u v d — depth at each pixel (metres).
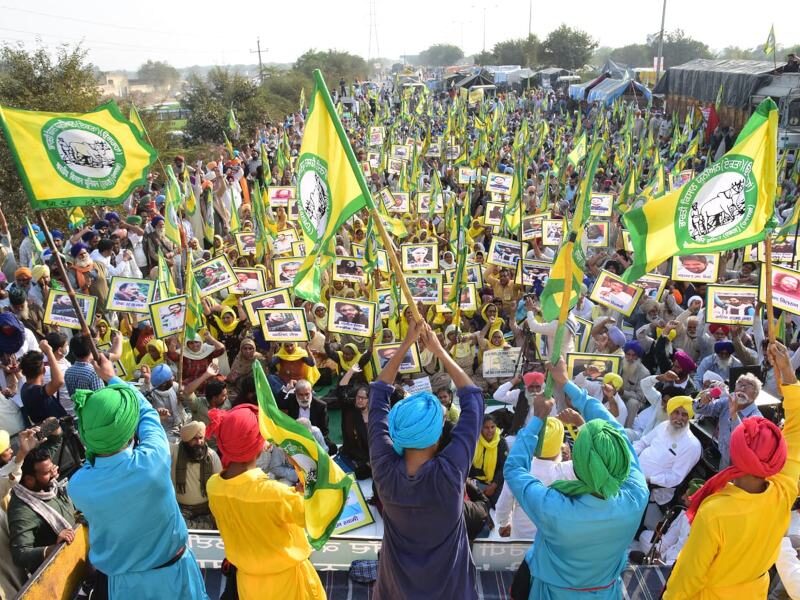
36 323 10.04
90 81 24.50
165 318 8.91
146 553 3.69
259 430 3.62
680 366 8.28
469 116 41.69
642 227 4.55
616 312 11.41
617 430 3.22
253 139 41.12
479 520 6.18
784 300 8.59
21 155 4.53
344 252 12.69
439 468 2.89
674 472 6.37
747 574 3.46
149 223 14.81
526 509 3.33
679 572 3.47
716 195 4.25
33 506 4.71
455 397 9.45
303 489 3.81
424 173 25.73
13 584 4.69
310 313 10.98
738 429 3.36
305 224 3.96
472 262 12.52
